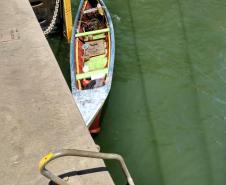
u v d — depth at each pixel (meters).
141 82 12.27
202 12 15.05
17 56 5.60
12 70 5.36
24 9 6.69
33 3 12.55
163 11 15.11
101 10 13.19
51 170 4.00
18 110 4.77
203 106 11.52
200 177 9.84
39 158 4.21
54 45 13.59
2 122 4.64
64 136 4.42
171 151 10.39
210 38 13.91
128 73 12.56
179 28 14.38
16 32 6.09
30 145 4.35
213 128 10.94
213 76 12.48
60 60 13.07
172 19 14.77
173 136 10.73
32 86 5.10
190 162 10.16
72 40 12.05
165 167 10.04
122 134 10.79
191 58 13.15
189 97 11.80
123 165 3.65
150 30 14.29
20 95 4.98
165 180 9.77
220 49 13.48
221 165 10.09
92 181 3.92
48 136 4.43
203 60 13.07
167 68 12.76
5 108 4.82
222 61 13.02
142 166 10.06
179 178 9.84
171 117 11.23
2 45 5.80
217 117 11.21
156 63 12.95
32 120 4.64
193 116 11.24
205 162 10.16
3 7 6.72
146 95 11.85
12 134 4.49
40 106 4.81
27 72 5.32
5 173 4.09
